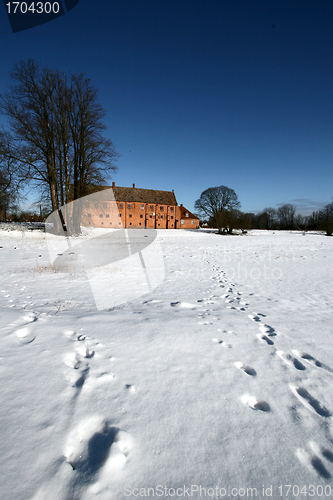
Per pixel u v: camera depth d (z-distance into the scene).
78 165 22.30
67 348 2.43
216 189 53.66
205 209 55.81
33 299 4.80
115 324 3.20
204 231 43.88
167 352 2.54
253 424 1.67
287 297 5.49
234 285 6.78
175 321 3.46
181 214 61.09
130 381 2.02
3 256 11.20
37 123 20.72
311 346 2.92
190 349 2.64
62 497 1.14
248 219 37.47
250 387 2.07
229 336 3.07
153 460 1.36
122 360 2.31
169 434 1.54
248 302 5.02
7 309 3.75
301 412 1.81
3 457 1.30
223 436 1.56
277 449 1.49
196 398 1.88
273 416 1.76
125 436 1.48
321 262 11.27
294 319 3.91
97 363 2.21
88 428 1.55
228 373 2.25
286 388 2.09
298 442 1.55
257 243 22.12
